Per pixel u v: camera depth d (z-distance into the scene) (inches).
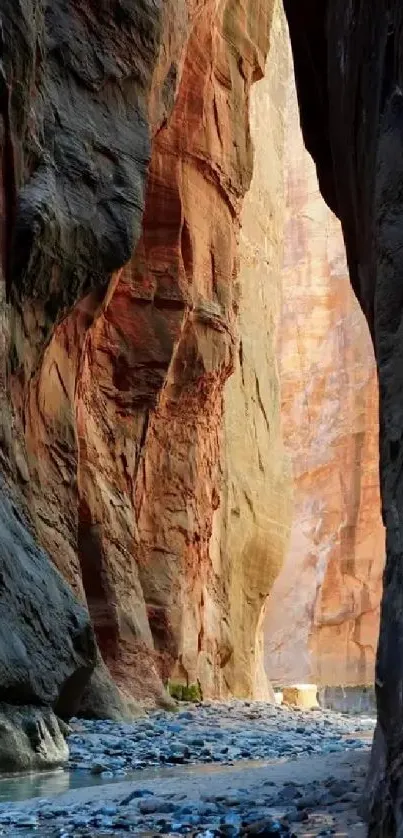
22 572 439.5
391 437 202.7
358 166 322.3
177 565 932.6
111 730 556.4
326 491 2306.8
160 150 953.5
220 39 1068.5
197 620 992.2
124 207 702.5
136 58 742.5
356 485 2255.2
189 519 961.5
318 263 2428.6
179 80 887.7
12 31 570.3
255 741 542.9
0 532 444.1
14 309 587.5
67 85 682.8
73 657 447.5
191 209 979.3
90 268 674.2
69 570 650.2
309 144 453.1
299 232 2458.2
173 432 966.4
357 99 315.6
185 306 928.9
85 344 775.1
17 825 241.3
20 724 395.9
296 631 2265.0
